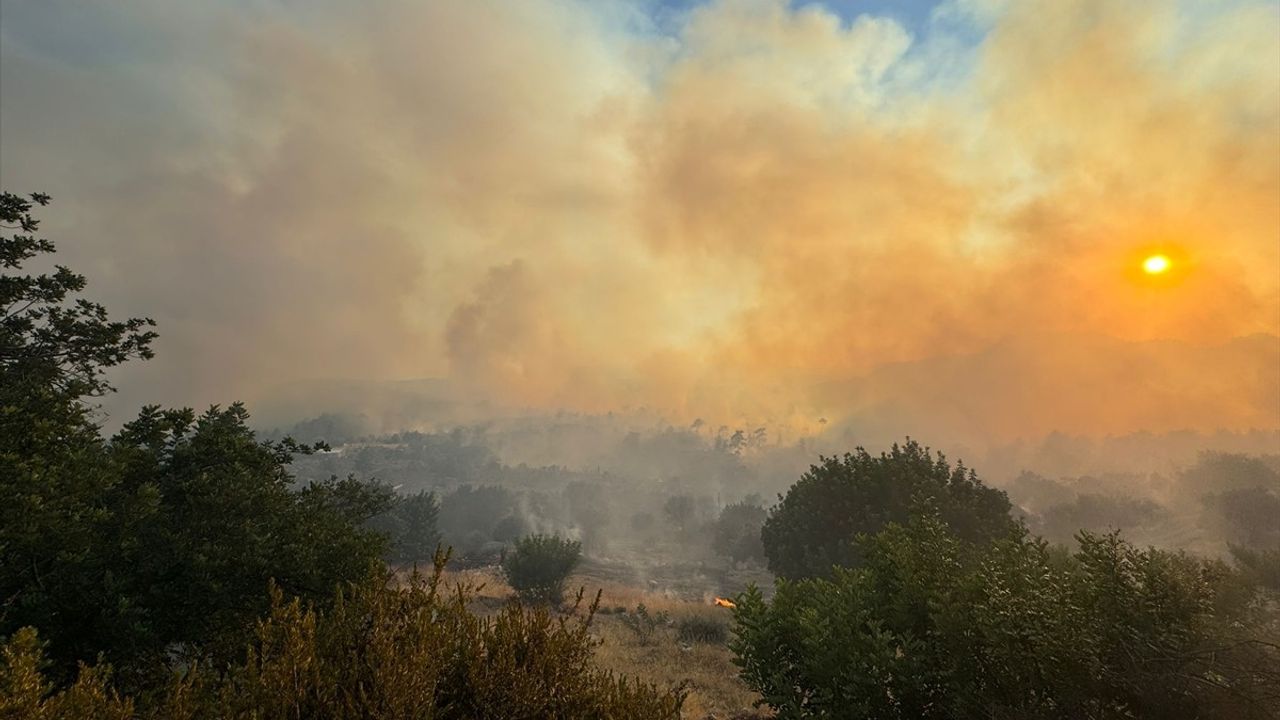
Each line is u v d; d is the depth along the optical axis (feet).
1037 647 15.10
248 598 21.91
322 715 10.62
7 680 9.22
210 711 10.32
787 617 21.16
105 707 9.83
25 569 17.95
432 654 11.76
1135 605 14.84
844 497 57.77
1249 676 13.30
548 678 12.26
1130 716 14.17
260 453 30.01
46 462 19.60
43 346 38.99
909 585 19.21
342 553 25.84
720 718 31.32
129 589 19.99
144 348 43.27
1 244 38.91
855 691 17.34
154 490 21.83
